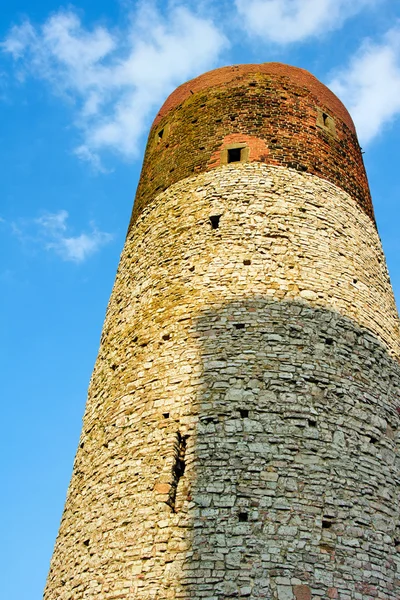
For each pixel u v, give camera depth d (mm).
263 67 22328
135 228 20766
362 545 13484
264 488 13609
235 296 16656
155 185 21094
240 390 15008
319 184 19688
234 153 20000
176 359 16047
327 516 13523
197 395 15180
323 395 15242
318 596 12492
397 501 14727
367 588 13008
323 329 16391
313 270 17484
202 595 12430
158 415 15281
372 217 21125
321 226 18641
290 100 21484
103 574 13758
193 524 13320
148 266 18844
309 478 13891
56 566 15836
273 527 13133
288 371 15359
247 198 18688
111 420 16438
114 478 15125
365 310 17672
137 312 18094
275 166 19547
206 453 14211
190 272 17562
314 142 20719
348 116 23234
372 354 16875
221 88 21969
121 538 13938
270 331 15984
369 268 19031
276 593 12352
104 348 18938
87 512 15383
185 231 18594
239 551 12828
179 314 16844
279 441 14273
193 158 20438
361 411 15516
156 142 22812
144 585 12938
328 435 14656
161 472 14250
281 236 17922
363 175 22125
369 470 14680
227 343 15852
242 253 17500
